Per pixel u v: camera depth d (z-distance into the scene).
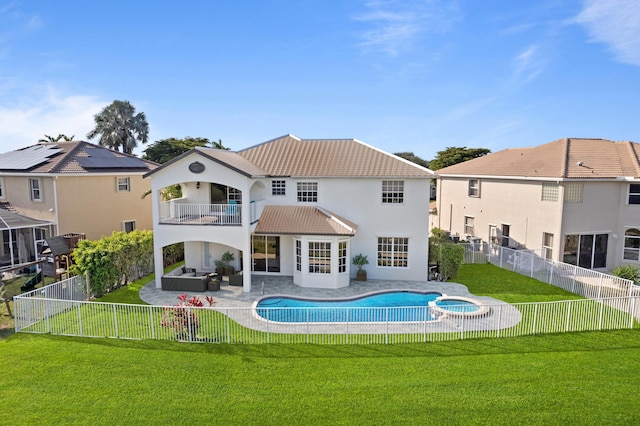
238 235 23.38
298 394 12.27
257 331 17.11
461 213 39.25
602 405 11.80
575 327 17.62
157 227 23.97
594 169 28.56
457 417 11.21
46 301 17.22
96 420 11.02
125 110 56.84
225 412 11.38
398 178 25.55
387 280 26.39
